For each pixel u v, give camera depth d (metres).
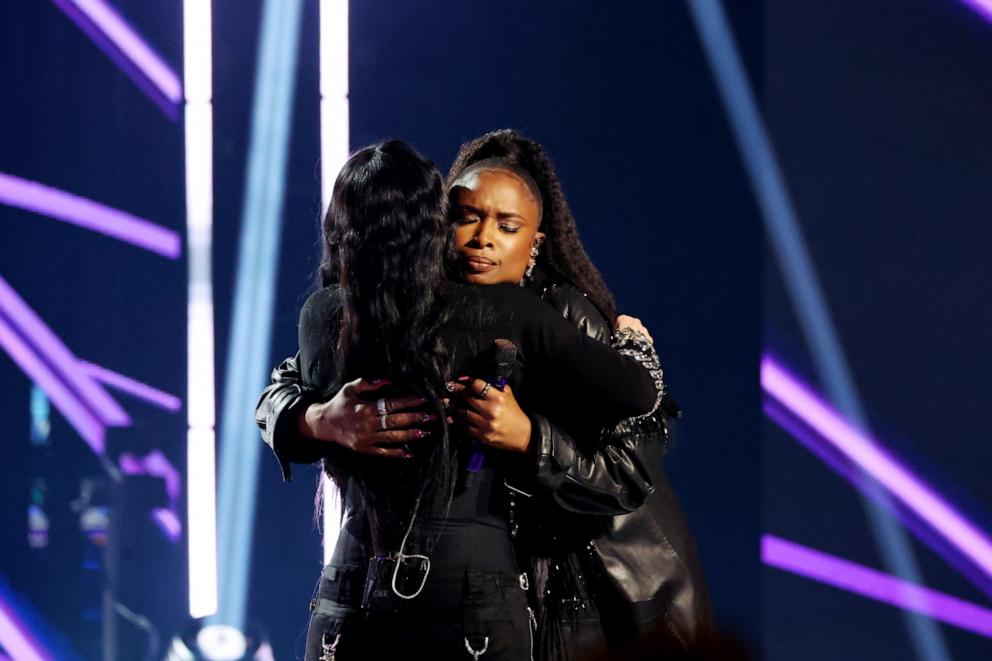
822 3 16.02
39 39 17.44
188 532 17.62
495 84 17.09
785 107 16.02
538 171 8.69
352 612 7.03
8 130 17.42
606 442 7.20
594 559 8.15
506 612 6.89
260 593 17.73
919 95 16.05
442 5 17.12
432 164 6.99
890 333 16.00
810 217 15.99
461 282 7.00
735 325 16.42
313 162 17.58
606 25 16.83
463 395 6.79
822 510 16.00
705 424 16.59
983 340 15.98
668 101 16.66
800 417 16.05
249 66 17.58
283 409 7.41
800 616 15.99
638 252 16.83
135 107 17.66
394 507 7.01
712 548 16.55
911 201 16.05
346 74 17.33
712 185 16.47
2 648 17.38
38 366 17.64
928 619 15.91
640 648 4.70
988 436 15.92
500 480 7.08
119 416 17.78
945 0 15.95
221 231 17.75
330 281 7.57
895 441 15.96
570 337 6.89
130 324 17.78
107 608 17.08
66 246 17.66
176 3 17.52
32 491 17.56
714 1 16.36
